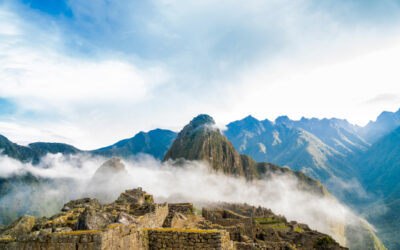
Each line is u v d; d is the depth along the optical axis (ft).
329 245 148.97
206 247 42.55
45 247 33.17
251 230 130.00
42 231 46.80
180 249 42.88
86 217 45.60
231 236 98.12
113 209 78.84
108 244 34.06
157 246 43.65
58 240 33.12
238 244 79.97
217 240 42.75
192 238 43.24
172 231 44.11
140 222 53.26
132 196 126.21
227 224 128.57
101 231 34.01
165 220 90.48
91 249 32.35
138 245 41.09
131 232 39.70
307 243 156.04
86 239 32.81
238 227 101.19
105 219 47.47
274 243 89.40
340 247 148.25
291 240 151.43
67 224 55.72
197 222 103.19
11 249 33.55
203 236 43.19
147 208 82.17
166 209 98.27
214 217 132.46
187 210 135.23
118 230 36.78
